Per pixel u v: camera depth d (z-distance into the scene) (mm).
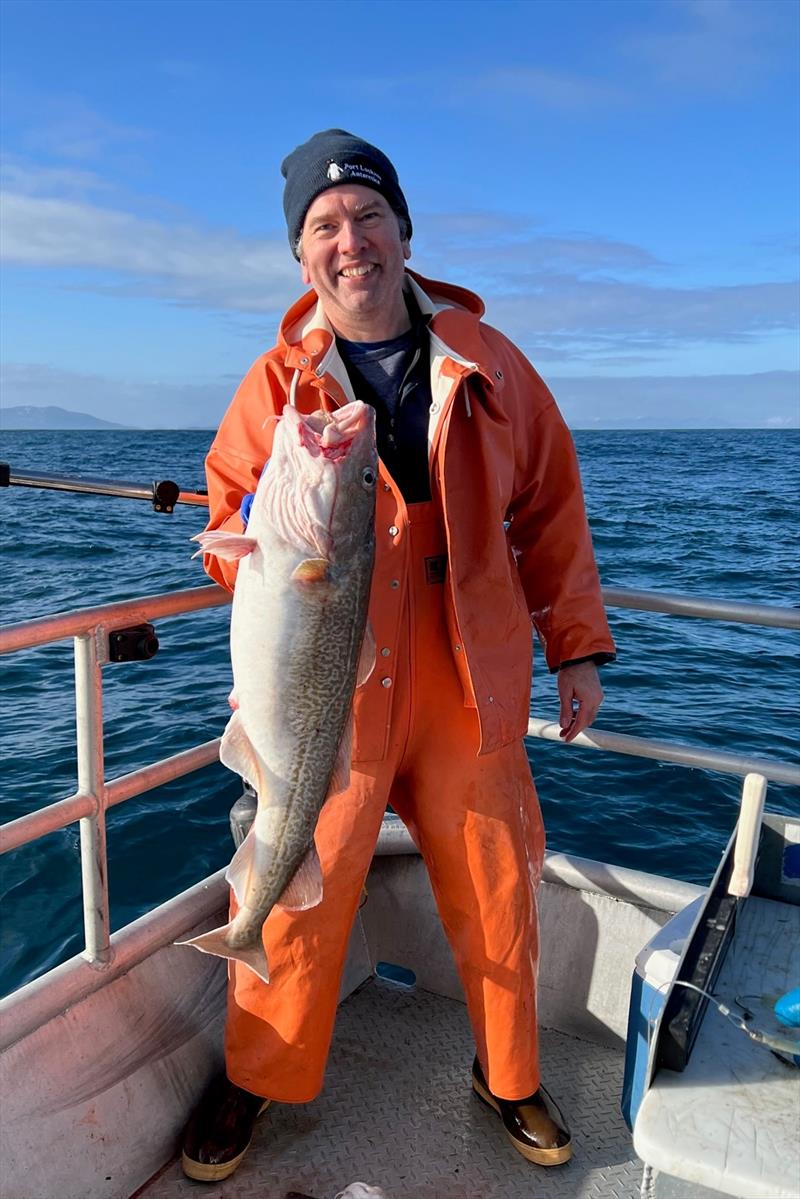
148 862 4980
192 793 5695
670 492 34156
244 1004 2338
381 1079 2674
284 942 2287
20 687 8125
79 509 24641
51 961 4160
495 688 2256
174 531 19938
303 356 2158
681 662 9094
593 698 2494
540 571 2527
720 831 5508
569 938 2854
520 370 2473
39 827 2088
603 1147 2445
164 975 2471
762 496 32375
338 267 2166
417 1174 2359
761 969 1822
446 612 2250
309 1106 2570
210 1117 2389
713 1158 1399
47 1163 2133
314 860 2119
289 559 1992
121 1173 2277
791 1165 1387
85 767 2201
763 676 8656
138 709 7371
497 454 2256
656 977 2094
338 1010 2965
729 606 2568
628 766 6293
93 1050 2262
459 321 2242
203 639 9742
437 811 2338
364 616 2084
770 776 2508
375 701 2229
